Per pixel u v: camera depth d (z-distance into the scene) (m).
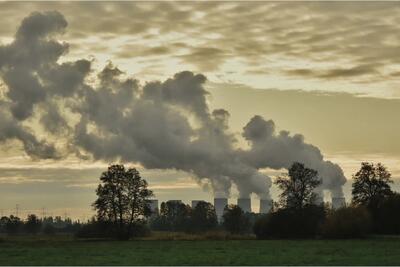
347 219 109.19
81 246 86.62
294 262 52.25
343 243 87.56
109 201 117.44
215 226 190.12
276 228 119.19
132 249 75.44
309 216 119.38
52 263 53.53
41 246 87.94
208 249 73.81
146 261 54.44
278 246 80.38
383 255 60.03
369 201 127.19
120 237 116.69
